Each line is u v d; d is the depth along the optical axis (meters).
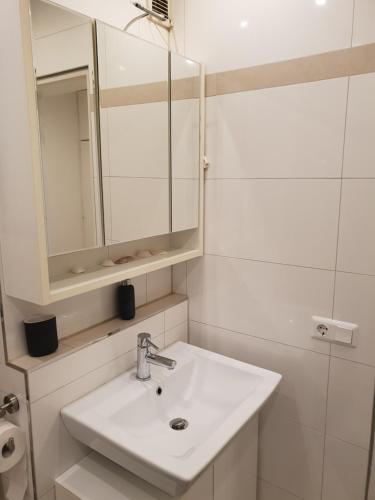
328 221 1.31
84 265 1.29
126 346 1.38
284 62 1.30
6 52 0.92
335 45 1.20
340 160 1.25
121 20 1.31
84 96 1.12
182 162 1.51
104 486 1.14
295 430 1.52
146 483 1.15
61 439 1.18
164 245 1.64
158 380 1.35
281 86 1.32
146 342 1.33
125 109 1.26
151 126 1.38
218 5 1.40
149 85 1.35
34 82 0.92
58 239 1.07
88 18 1.11
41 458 1.13
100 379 1.30
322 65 1.23
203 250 1.62
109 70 1.20
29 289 1.02
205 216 1.59
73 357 1.19
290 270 1.42
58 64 1.01
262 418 1.59
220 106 1.46
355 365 1.34
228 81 1.43
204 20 1.44
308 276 1.38
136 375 1.37
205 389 1.46
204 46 1.46
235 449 1.32
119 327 1.35
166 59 1.39
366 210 1.23
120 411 1.19
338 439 1.43
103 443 1.08
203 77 1.46
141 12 1.39
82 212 1.15
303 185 1.33
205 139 1.53
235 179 1.48
